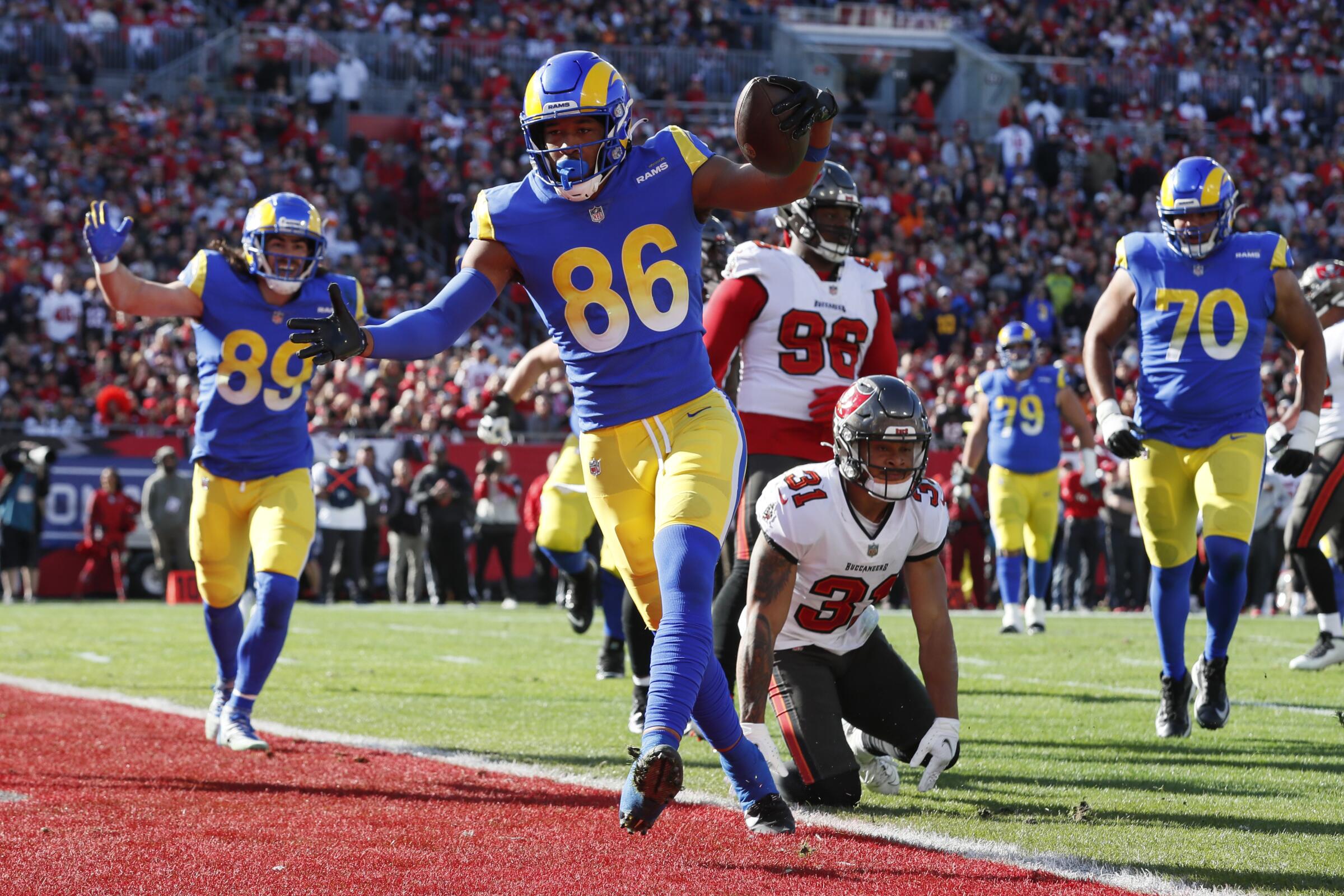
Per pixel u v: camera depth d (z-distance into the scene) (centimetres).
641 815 988
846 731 1406
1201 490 1733
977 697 2084
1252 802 1301
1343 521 2512
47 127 6694
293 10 7881
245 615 2480
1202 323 1752
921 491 1248
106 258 1562
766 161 1038
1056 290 6938
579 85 1082
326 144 7056
